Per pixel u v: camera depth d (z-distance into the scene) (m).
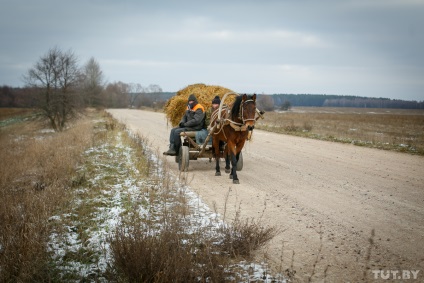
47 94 26.84
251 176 9.94
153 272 4.07
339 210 6.79
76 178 9.14
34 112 27.86
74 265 4.57
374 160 12.17
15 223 5.55
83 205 6.95
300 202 7.34
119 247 4.41
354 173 10.05
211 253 4.66
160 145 16.53
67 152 12.46
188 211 6.62
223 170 10.94
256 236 5.10
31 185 8.80
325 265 4.60
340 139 17.77
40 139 21.95
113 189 8.24
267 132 22.72
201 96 11.33
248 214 6.61
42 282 4.12
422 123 36.91
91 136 18.17
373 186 8.54
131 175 9.61
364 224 6.02
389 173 10.00
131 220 6.05
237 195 7.95
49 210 6.36
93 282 4.18
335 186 8.62
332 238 5.46
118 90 140.25
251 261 4.72
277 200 7.52
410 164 11.37
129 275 4.13
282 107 153.62
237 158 9.69
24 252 4.49
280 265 4.56
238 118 8.79
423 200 7.33
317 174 10.01
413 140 18.33
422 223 6.02
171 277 3.92
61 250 5.01
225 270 4.33
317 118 46.00
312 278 4.28
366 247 5.11
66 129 27.83
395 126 31.92
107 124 25.92
